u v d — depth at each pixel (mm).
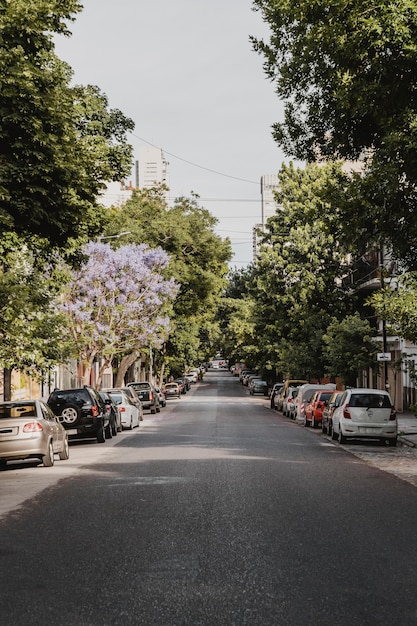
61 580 7496
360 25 12758
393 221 14273
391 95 13383
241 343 94125
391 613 6273
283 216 58031
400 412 43156
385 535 9656
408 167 13352
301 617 6172
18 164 13062
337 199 14938
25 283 24000
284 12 15117
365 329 42156
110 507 12117
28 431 18844
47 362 24484
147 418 44969
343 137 16500
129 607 6512
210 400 74688
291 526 10289
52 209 13734
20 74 12859
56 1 14398
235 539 9422
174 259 59219
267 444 25109
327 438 28062
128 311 42594
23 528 10430
